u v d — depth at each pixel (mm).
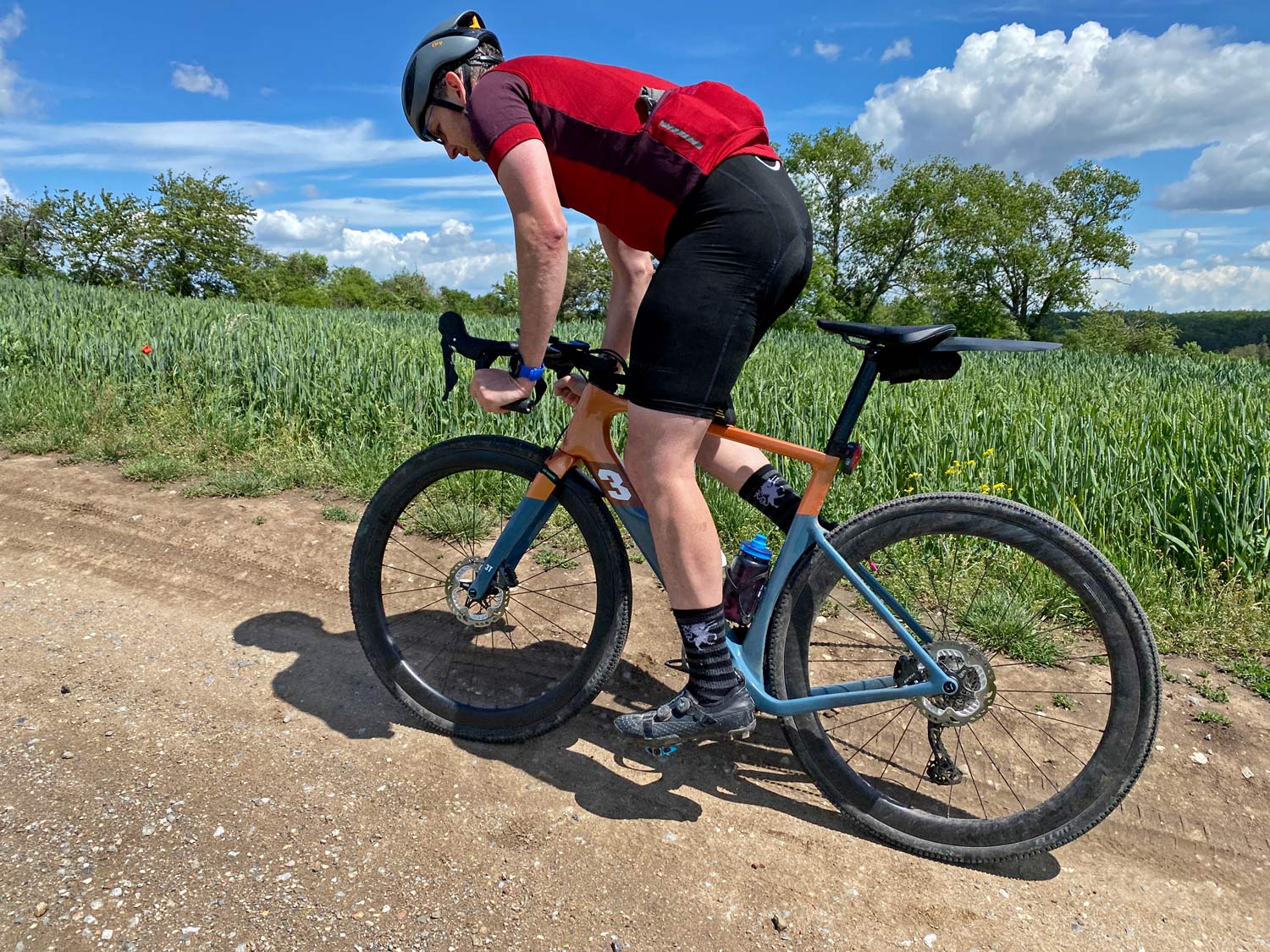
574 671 2096
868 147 52094
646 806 1929
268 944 1468
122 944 1446
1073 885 1734
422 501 3523
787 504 2027
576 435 2002
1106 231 53125
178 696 2297
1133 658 1646
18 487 4082
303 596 2975
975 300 54812
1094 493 3473
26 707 2209
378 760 2041
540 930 1538
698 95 1709
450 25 1816
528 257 1637
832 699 1818
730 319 1625
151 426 4953
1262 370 13805
